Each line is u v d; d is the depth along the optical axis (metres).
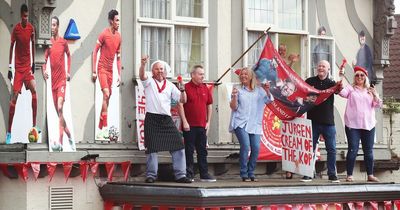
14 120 17.06
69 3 17.23
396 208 19.00
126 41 17.95
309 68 20.36
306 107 18.12
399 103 22.56
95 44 17.52
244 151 18.12
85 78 17.41
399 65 27.05
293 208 17.42
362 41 21.23
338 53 20.88
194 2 18.88
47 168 16.62
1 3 17.30
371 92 19.00
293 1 20.28
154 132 17.12
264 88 18.34
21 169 16.42
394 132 22.36
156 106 17.17
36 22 16.67
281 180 18.62
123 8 17.92
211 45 19.00
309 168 18.08
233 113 18.25
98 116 17.50
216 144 18.86
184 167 17.38
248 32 19.53
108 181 17.39
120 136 17.75
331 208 18.03
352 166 19.00
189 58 18.80
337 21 20.89
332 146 18.39
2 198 16.97
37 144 16.67
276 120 19.44
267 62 18.47
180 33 18.70
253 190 16.77
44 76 16.84
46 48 16.83
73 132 17.19
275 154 19.33
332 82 18.33
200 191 16.02
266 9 19.81
